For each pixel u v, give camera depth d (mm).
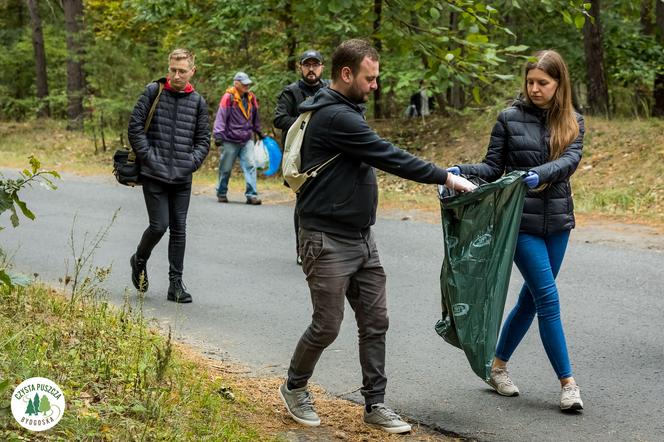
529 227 5816
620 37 22484
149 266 10461
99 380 5383
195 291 9320
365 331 5477
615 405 5977
